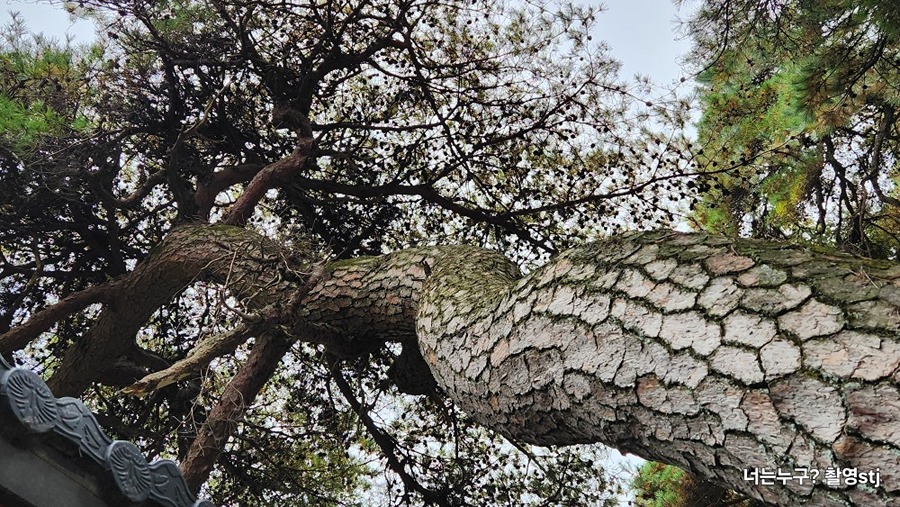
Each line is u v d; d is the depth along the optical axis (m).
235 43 5.25
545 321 1.68
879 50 3.69
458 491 5.61
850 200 4.91
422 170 6.15
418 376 4.02
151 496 1.70
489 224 6.11
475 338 1.99
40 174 4.38
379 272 3.31
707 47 4.57
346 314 3.45
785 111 4.05
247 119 5.77
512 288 1.94
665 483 4.95
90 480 1.61
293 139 5.82
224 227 4.52
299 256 3.99
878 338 1.08
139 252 5.61
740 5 4.20
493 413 1.94
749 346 1.21
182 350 6.03
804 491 1.11
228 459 5.71
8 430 1.46
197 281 4.37
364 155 6.07
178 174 4.91
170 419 5.54
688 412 1.29
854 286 1.17
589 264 1.66
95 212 5.52
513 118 5.76
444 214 6.40
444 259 2.89
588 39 5.10
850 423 1.06
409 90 5.97
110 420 5.04
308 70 5.35
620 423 1.47
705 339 1.28
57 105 4.48
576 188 5.82
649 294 1.44
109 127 5.01
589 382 1.52
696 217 5.46
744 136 4.80
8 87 4.33
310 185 5.87
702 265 1.40
